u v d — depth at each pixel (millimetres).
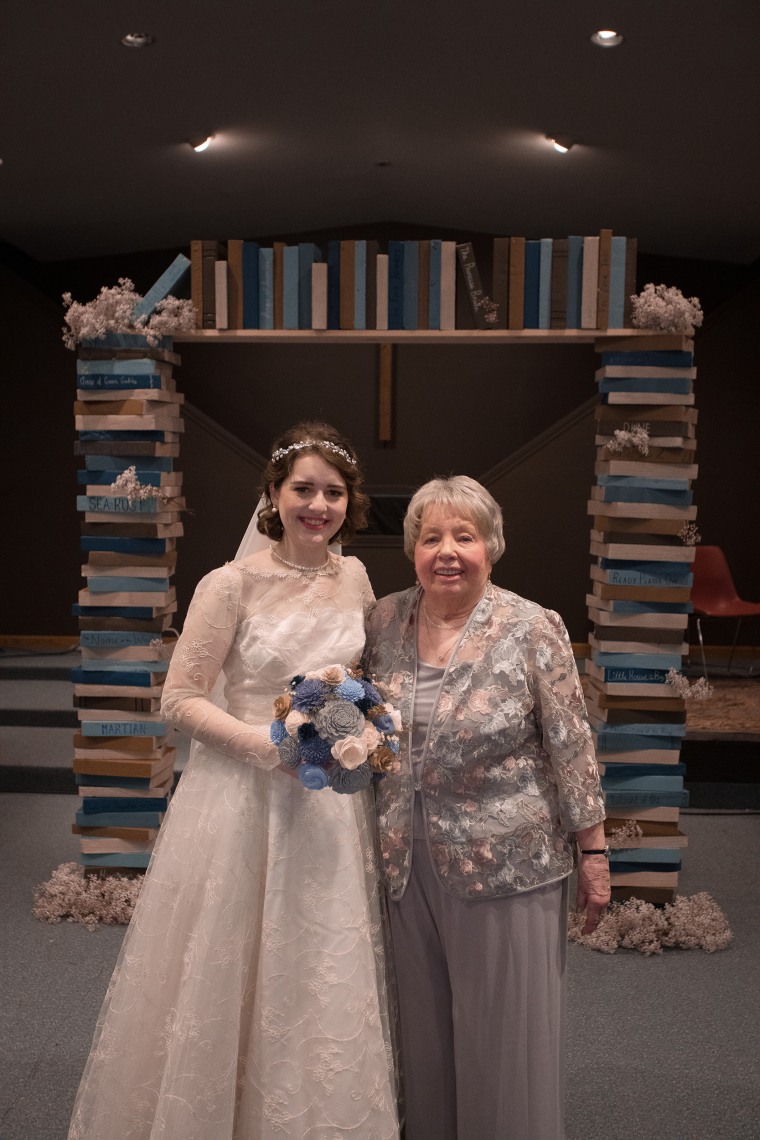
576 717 2107
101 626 3938
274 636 2176
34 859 4434
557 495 7527
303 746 1983
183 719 2150
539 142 6066
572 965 3555
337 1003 2039
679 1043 3057
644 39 4586
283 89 5344
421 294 3734
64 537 8062
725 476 7828
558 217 7664
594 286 3709
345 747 1931
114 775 3967
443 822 2082
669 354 3736
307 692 2021
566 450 7500
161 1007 2143
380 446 8703
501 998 2051
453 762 2068
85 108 5426
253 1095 2053
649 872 3875
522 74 5117
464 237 8406
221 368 8703
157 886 2184
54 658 7430
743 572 7891
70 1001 3244
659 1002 3301
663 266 8438
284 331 3789
